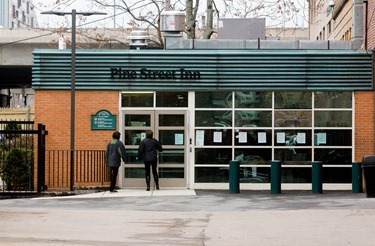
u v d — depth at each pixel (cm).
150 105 2470
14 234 1268
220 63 2464
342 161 2462
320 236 1227
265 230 1319
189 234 1280
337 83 2461
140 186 2455
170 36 2572
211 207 1825
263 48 2548
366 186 2047
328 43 2606
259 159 2462
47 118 2470
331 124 2470
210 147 2459
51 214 1638
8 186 2408
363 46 2591
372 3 2498
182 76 2458
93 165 2441
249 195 2188
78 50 2466
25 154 2409
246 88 2459
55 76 2470
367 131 2462
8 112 4494
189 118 2466
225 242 1172
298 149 2464
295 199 2022
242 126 2466
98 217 1577
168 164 2456
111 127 2461
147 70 2458
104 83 2461
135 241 1189
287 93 2477
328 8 4669
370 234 1246
